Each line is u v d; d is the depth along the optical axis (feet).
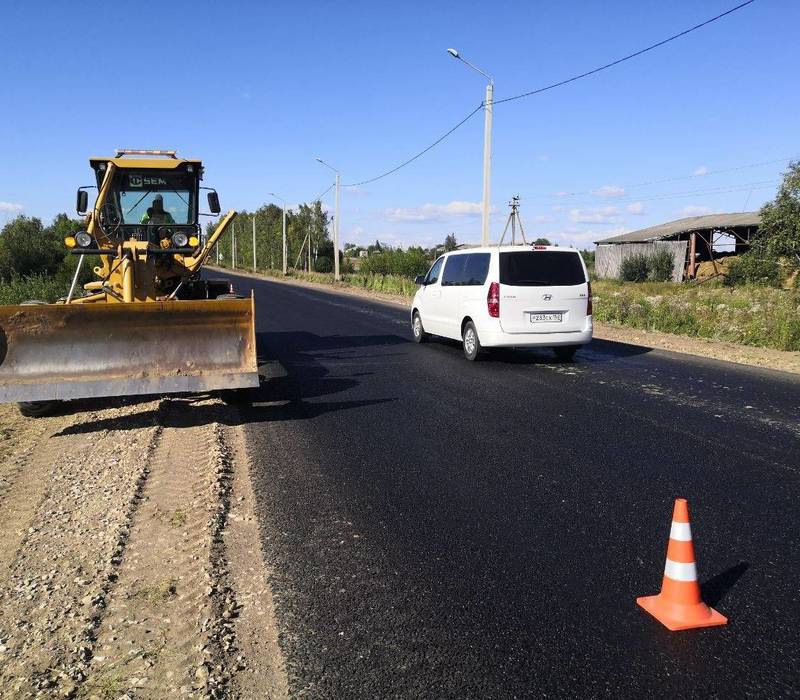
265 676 10.16
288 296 109.91
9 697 9.82
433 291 45.93
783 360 40.37
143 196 35.70
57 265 107.24
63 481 19.06
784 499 17.04
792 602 12.12
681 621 11.28
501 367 37.73
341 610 11.96
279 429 24.27
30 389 22.94
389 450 21.48
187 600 12.42
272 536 15.06
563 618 11.60
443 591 12.57
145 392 23.84
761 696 9.55
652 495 17.39
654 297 91.50
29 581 13.28
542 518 15.94
